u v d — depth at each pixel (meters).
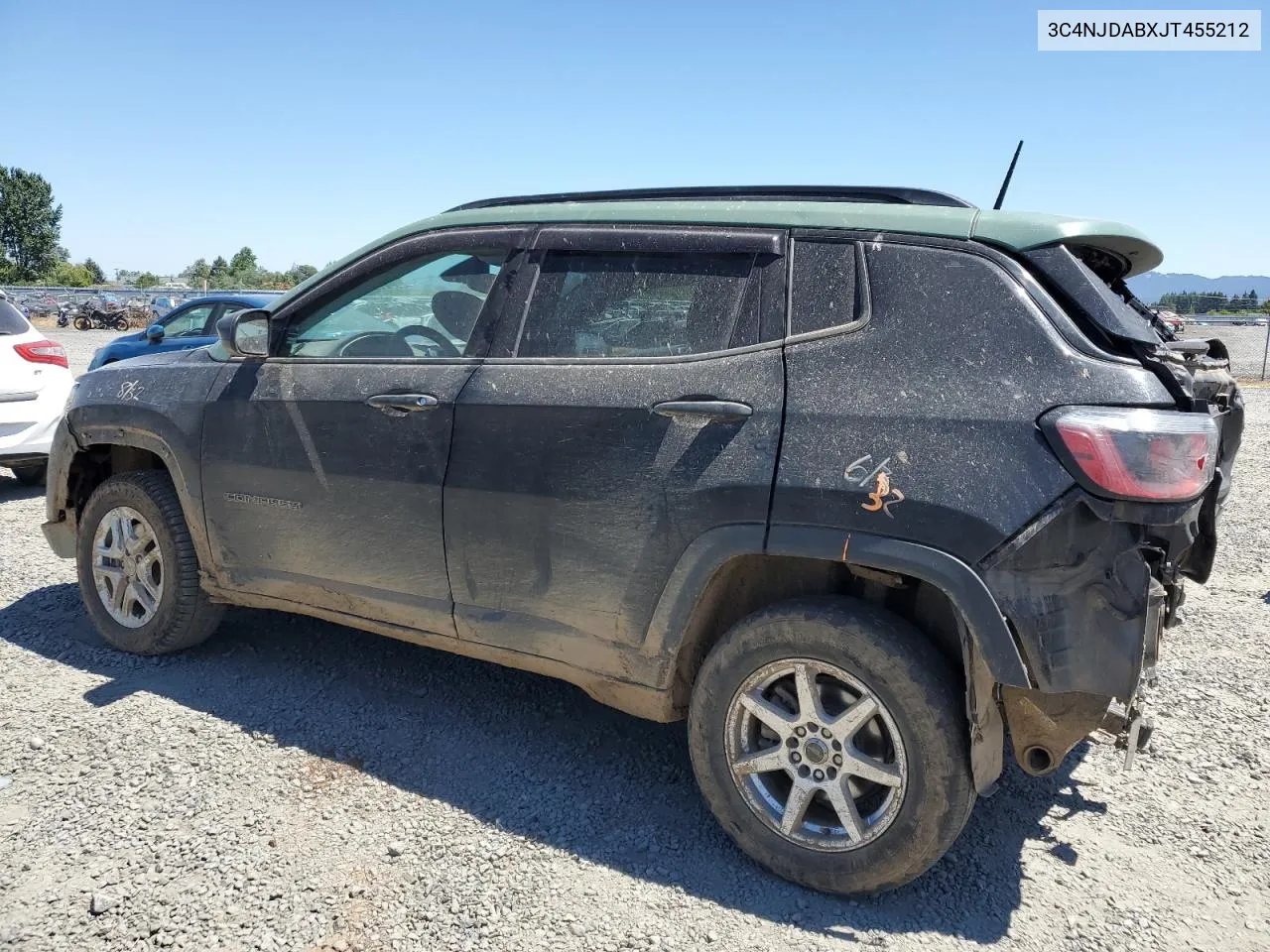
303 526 3.66
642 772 3.44
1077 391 2.42
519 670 4.30
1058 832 3.11
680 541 2.85
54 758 3.39
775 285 2.88
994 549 2.42
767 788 2.88
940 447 2.50
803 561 2.93
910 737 2.58
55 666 4.20
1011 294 2.59
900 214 2.83
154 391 4.11
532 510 3.12
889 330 2.69
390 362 3.52
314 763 3.42
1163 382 2.44
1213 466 2.41
